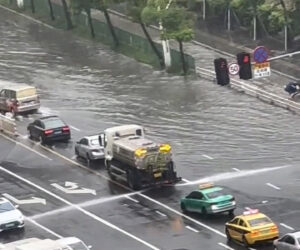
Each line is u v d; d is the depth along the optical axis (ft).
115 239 386.11
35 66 654.94
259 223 367.86
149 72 629.92
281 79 591.37
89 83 614.75
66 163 475.72
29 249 335.88
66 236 391.24
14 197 435.94
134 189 435.12
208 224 394.11
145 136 496.64
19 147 502.38
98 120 541.34
